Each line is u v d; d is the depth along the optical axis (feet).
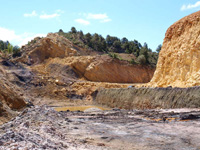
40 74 197.16
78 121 54.24
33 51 238.48
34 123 40.96
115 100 137.90
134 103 112.06
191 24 111.24
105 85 190.70
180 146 28.30
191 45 102.27
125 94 128.16
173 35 125.70
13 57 228.84
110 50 314.76
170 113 62.49
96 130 41.27
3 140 20.59
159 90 96.27
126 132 38.88
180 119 50.93
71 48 249.96
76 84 196.85
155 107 91.76
